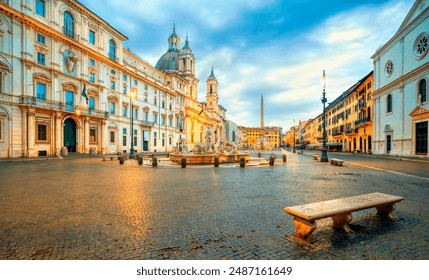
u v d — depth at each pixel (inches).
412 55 1029.2
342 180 405.4
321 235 159.3
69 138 1280.8
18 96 1019.9
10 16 999.0
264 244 144.9
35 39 1092.5
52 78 1157.7
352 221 189.5
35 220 191.2
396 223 184.1
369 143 1601.9
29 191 309.4
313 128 3811.5
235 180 412.2
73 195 285.6
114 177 449.7
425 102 938.1
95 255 130.8
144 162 839.1
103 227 175.0
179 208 227.1
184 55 2947.8
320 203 174.9
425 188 327.3
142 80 1876.2
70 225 179.3
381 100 1282.0
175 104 2421.3
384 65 1254.9
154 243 146.6
